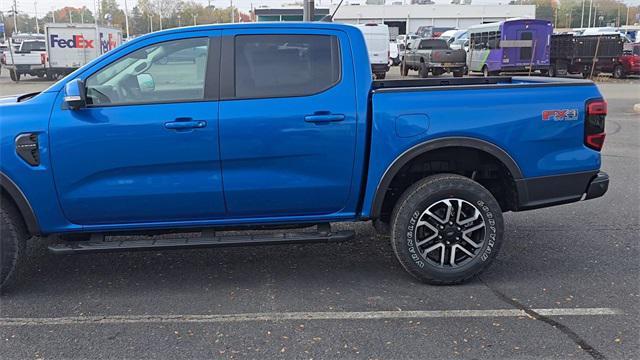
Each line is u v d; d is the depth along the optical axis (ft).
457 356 11.50
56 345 12.04
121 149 13.66
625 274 15.78
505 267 16.34
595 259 16.94
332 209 14.88
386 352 11.66
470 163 15.37
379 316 13.28
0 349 11.89
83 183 13.79
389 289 14.82
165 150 13.75
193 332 12.57
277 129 13.94
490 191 16.35
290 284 15.23
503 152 14.56
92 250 14.15
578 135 14.94
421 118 14.21
